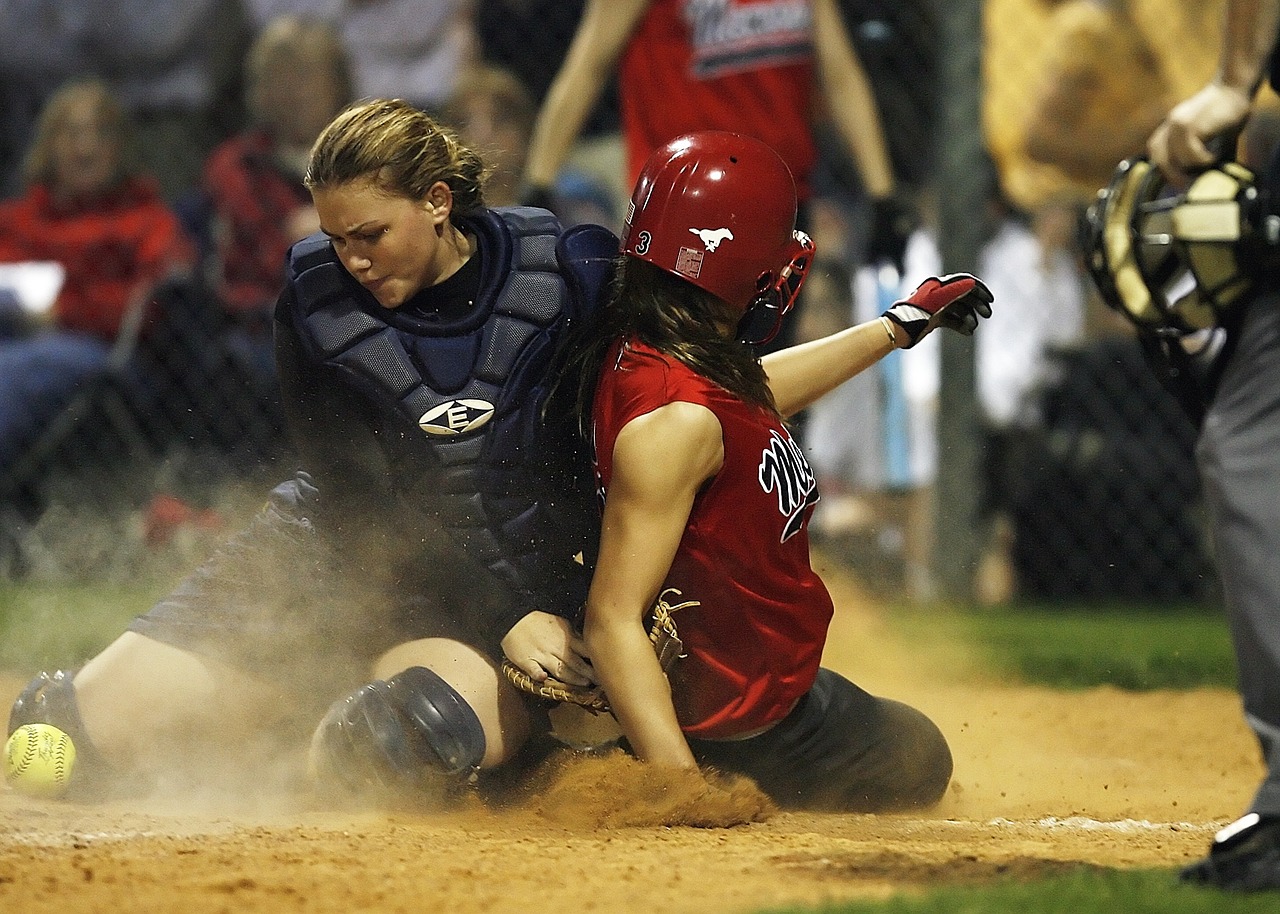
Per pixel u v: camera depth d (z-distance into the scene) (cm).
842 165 2841
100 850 923
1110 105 2641
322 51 2555
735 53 1794
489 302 1084
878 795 1165
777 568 1059
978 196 2506
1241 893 775
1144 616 2391
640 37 1839
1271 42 861
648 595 1030
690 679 1065
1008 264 2712
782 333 1731
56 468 2452
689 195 1027
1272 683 818
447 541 1090
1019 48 2684
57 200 2670
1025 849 980
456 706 1066
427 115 1084
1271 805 799
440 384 1078
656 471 1005
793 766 1124
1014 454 2545
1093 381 2484
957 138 2494
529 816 1054
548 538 1105
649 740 1031
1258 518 834
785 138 1819
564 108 1867
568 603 1105
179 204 2623
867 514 2677
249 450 2395
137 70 2986
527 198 1902
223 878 839
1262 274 854
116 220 2655
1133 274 906
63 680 1143
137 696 1147
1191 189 861
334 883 830
